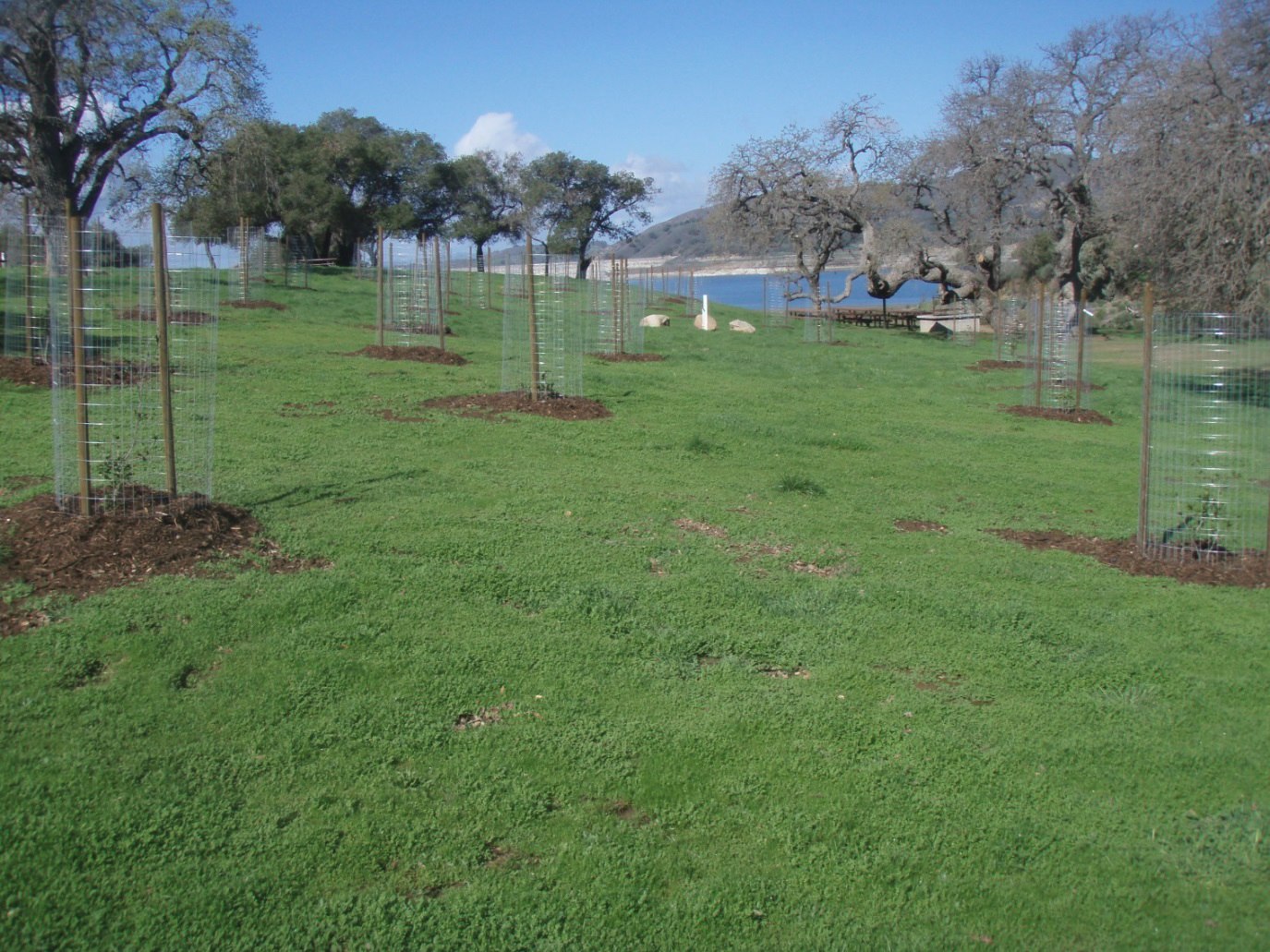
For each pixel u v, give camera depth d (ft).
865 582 26.86
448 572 24.03
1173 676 22.27
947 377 80.74
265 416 40.73
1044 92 141.79
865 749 18.29
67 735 16.30
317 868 14.14
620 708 18.89
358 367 56.13
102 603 20.36
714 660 21.57
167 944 12.68
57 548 22.08
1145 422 31.68
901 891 14.79
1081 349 64.28
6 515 23.81
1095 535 33.96
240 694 17.93
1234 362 68.03
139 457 26.94
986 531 33.83
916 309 180.45
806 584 26.40
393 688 18.66
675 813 16.02
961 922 14.32
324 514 27.61
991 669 22.00
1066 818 16.72
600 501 32.09
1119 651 23.49
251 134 115.75
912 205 165.37
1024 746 18.71
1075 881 15.24
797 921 14.10
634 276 210.18
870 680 21.02
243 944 12.78
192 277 39.73
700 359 79.71
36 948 12.37
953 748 18.48
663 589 24.66
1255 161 68.74
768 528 31.32
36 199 71.36
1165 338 55.72
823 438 47.03
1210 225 68.74
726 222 165.07
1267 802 17.47
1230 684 21.98
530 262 47.50
